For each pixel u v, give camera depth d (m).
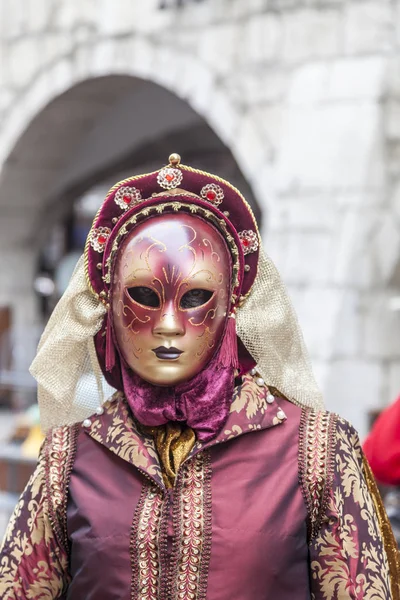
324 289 9.39
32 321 14.93
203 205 2.58
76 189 14.84
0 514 6.74
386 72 9.19
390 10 9.20
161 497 2.43
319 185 9.50
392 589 2.61
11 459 6.11
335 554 2.43
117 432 2.54
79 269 2.71
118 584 2.39
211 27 10.51
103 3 11.68
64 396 2.73
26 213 14.39
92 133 14.61
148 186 2.62
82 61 12.02
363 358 9.29
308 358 2.75
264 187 10.02
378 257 9.24
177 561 2.38
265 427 2.50
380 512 2.61
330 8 9.53
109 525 2.42
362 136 9.23
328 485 2.45
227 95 10.36
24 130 13.02
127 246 2.53
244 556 2.36
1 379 13.02
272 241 9.84
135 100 14.47
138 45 11.28
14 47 12.78
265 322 2.67
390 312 9.30
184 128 14.52
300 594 2.39
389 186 9.24
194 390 2.50
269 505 2.40
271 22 9.97
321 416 2.55
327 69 9.55
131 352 2.46
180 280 2.45
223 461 2.46
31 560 2.52
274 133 10.00
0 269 14.52
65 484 2.54
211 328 2.47
